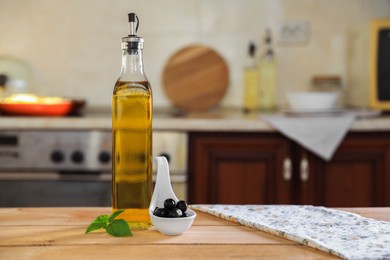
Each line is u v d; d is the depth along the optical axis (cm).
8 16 306
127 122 104
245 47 304
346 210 118
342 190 242
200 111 295
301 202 242
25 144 242
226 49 304
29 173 242
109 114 268
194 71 298
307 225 103
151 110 106
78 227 104
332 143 234
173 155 240
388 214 114
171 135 240
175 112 283
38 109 249
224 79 297
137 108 104
